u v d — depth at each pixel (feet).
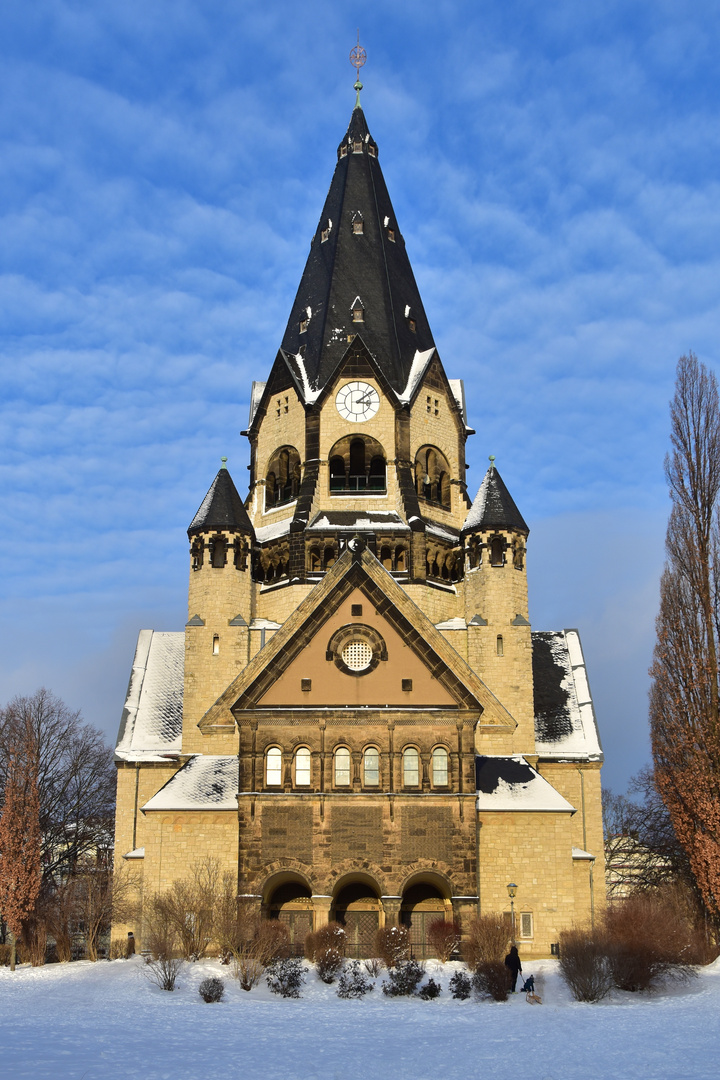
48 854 335.88
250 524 276.82
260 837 226.99
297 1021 147.02
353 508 286.66
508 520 268.41
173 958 199.93
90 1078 102.53
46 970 215.72
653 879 281.33
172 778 247.09
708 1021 139.64
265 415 307.78
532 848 236.63
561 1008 159.02
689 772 223.51
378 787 229.45
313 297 317.22
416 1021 146.10
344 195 327.26
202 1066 110.52
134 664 288.71
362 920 235.81
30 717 315.78
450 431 306.76
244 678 248.52
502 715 252.62
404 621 236.63
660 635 235.40
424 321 324.39
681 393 249.96
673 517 243.19
